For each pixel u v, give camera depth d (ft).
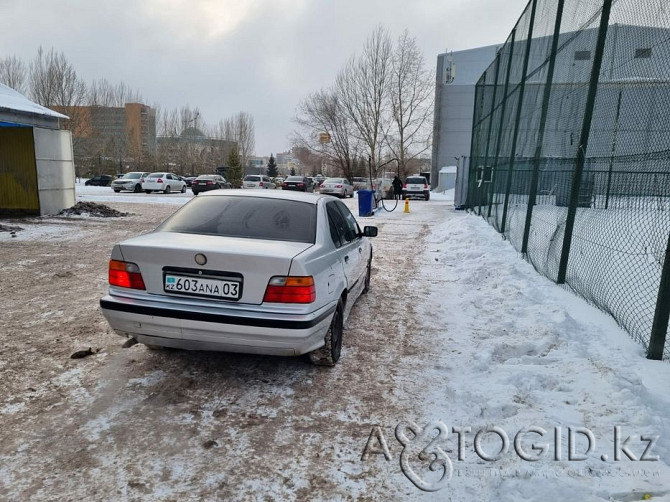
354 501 7.97
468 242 34.19
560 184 22.75
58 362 13.20
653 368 12.25
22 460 8.80
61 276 23.45
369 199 58.80
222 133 265.34
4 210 48.52
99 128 190.60
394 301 20.48
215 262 10.95
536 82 27.81
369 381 12.49
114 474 8.50
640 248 21.75
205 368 13.04
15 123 43.96
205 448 9.37
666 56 13.65
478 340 15.51
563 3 22.86
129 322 11.31
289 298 10.85
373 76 153.07
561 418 10.15
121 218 49.98
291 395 11.64
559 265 20.92
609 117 17.80
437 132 146.30
